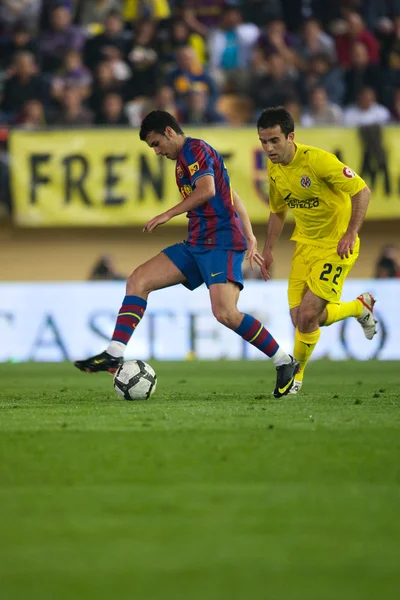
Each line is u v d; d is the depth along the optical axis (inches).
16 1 2561.5
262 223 2329.0
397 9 2539.4
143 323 2106.3
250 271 2202.3
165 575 379.6
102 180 2165.4
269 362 1924.2
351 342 2108.8
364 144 2149.4
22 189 2161.7
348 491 535.5
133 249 2391.7
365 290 2106.3
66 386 1300.4
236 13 2470.5
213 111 2256.4
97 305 2121.1
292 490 538.3
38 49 2442.2
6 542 432.8
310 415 853.2
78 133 2162.9
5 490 542.6
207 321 2108.8
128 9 2564.0
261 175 2143.2
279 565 393.4
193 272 999.6
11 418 842.2
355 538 437.1
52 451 659.4
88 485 554.3
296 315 1091.3
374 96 2372.0
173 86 2293.3
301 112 2336.4
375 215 2153.1
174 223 2177.7
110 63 2308.1
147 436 720.3
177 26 2416.3
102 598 348.8
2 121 2308.1
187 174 976.9
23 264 2393.0
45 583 369.7
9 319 2118.6
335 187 1025.5
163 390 1181.1
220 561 399.5
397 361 1940.2
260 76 2356.1
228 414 863.1
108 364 991.0
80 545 426.6
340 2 2534.5
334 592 355.9
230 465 609.6
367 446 674.2
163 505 502.9
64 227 2385.6
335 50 2459.4
